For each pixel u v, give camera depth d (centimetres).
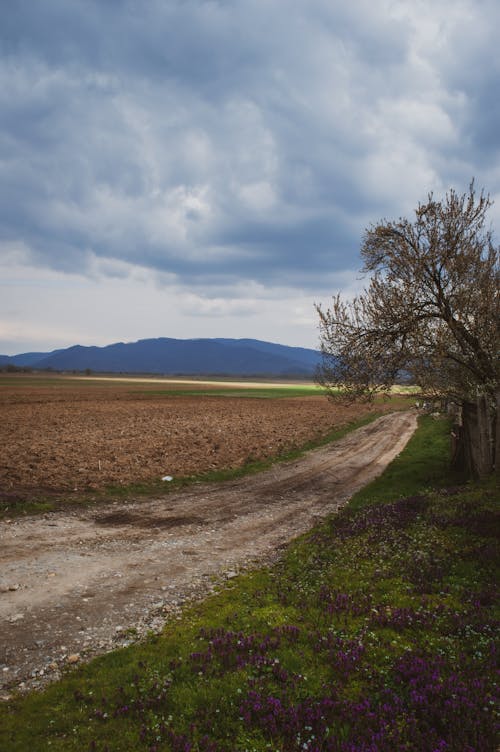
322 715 633
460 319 2202
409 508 1716
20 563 1351
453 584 1033
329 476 2762
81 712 676
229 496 2280
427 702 628
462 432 2384
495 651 745
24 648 889
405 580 1084
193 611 1032
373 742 570
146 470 2741
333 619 918
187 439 4028
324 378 2455
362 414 6900
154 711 670
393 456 3406
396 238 2306
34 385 14675
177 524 1806
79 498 2117
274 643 820
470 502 1598
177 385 18225
